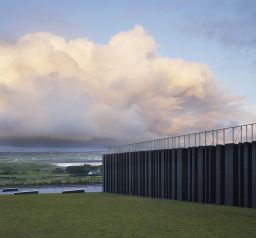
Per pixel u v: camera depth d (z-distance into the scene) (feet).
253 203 125.18
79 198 187.21
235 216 101.45
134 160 242.58
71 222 92.94
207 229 80.12
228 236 72.43
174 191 179.42
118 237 72.64
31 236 75.05
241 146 133.08
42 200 170.91
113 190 281.95
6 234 77.41
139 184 229.86
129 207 130.31
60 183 497.46
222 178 142.61
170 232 77.05
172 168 183.11
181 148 173.47
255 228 81.10
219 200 142.41
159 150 202.18
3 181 565.12
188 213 108.99
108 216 104.01
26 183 503.20
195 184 161.99
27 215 108.88
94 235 75.05
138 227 83.71
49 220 97.14
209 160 150.30
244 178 129.80
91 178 576.61
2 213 115.03
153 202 157.48
